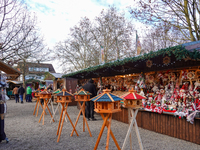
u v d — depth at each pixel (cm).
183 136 452
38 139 472
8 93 2356
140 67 646
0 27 900
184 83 484
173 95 500
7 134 525
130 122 333
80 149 394
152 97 559
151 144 421
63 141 453
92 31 2108
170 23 856
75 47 2195
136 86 655
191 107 442
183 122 453
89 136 497
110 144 425
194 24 742
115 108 300
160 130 520
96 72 895
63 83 1376
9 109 1139
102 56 883
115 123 670
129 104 312
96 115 873
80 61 2244
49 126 630
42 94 672
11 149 398
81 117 802
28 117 822
